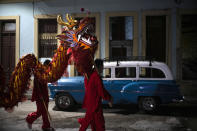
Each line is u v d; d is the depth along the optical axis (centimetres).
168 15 1209
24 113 779
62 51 411
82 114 782
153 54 1259
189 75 1209
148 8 1230
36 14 1352
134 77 815
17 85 382
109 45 1288
